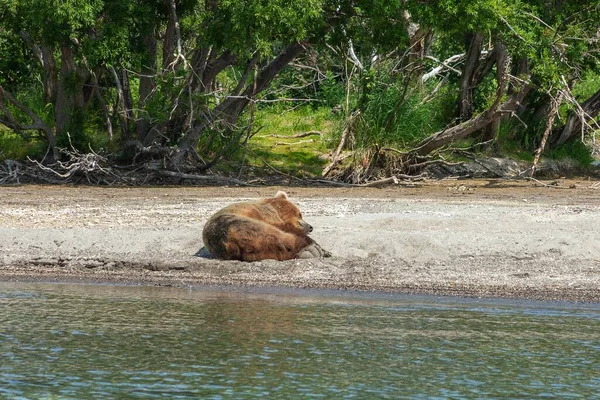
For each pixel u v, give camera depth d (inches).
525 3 3348.9
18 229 1943.9
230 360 1109.1
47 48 3779.5
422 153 3656.5
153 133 3496.6
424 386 1004.6
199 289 1533.0
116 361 1106.1
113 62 3107.8
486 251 1771.7
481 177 3833.7
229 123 3513.8
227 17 3085.6
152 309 1386.6
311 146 4020.7
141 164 3508.9
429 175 3774.6
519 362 1104.8
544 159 4143.7
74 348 1163.3
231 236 1675.7
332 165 3681.1
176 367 1079.0
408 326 1280.8
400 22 3272.6
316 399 956.0
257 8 2967.5
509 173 3905.0
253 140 4062.5
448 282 1568.7
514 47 3235.7
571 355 1138.7
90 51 3083.2
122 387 998.4
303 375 1046.4
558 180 3885.3
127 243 1841.8
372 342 1194.0
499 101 3464.6
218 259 1702.8
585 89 5054.1
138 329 1263.5
